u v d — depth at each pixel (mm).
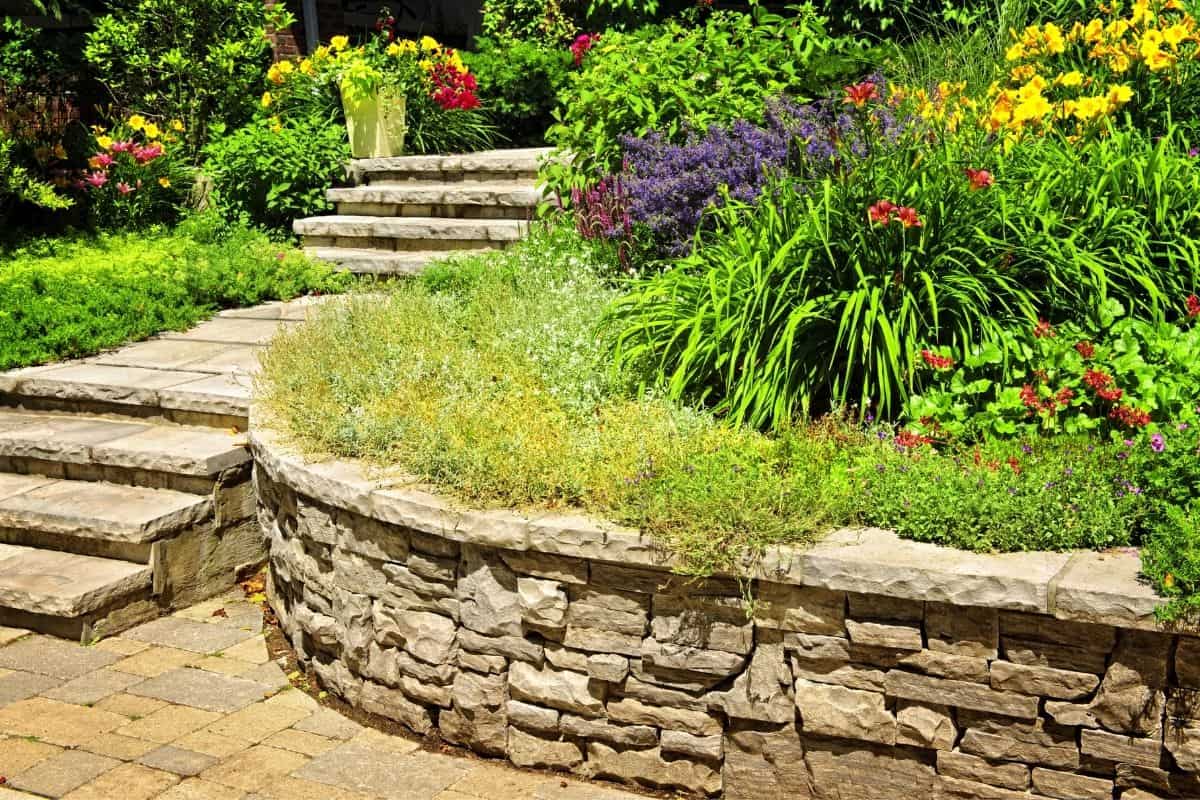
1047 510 3299
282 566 4613
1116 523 3270
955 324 4203
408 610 3914
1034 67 5781
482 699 3799
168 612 4961
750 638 3416
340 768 3732
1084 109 4656
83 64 10844
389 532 3898
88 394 5789
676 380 4199
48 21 11609
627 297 4648
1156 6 5520
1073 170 4562
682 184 5512
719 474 3570
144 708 4109
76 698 4172
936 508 3334
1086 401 3846
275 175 8680
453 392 4465
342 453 4297
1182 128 5395
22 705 4113
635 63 6855
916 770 3330
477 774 3734
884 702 3314
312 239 8375
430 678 3887
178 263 7691
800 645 3354
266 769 3707
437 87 9492
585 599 3566
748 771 3527
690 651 3477
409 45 9492
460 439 3979
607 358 4625
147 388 5648
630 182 5801
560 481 3713
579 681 3635
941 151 4480
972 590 3092
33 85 10367
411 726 3990
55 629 4691
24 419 5887
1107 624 2986
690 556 3355
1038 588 3025
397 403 4430
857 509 3484
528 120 10531
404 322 5262
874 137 4637
